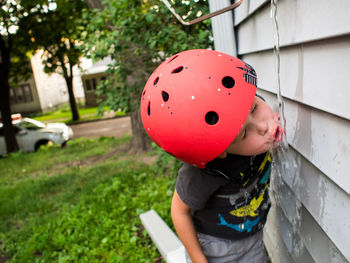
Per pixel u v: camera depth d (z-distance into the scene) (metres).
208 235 1.49
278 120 1.22
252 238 1.54
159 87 1.14
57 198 5.50
